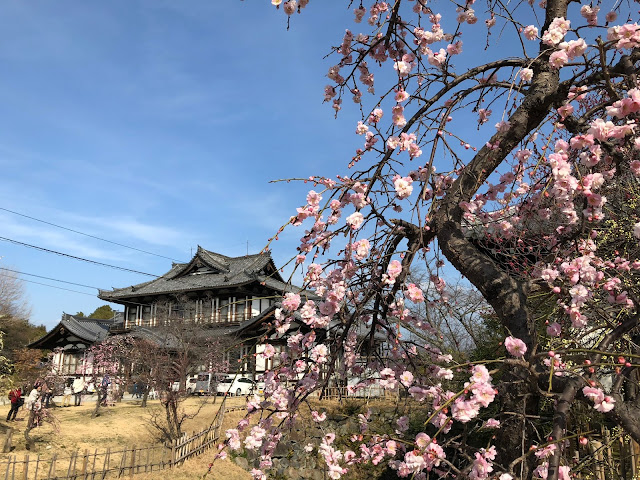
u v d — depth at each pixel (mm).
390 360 3117
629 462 5305
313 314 2893
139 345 19344
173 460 11344
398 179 2869
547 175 3139
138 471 10867
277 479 11961
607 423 5691
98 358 21906
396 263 2779
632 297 2553
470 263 2838
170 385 14344
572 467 4008
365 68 3664
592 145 2559
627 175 4309
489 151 3021
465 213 3369
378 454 2900
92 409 17641
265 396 2906
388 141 3055
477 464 2062
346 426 11680
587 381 2064
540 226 3738
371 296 2996
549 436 2018
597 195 2467
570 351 2059
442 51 3277
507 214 3475
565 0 3125
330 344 3010
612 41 2354
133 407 18016
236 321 27688
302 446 12414
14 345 32031
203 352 20719
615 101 2479
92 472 9914
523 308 2596
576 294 2438
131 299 32344
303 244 3006
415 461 2061
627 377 2434
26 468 9156
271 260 29016
